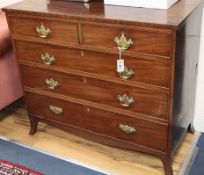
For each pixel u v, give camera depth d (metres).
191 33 1.56
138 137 1.69
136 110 1.62
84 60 1.63
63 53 1.68
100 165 1.84
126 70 1.53
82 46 1.59
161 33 1.36
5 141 2.07
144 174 1.76
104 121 1.76
